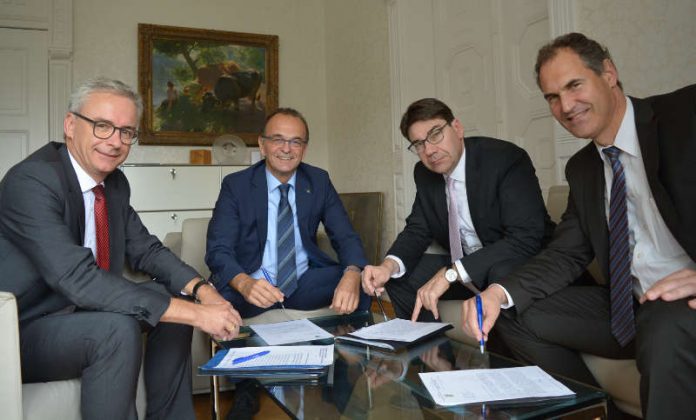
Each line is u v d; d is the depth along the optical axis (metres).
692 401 1.02
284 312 1.99
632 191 1.37
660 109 1.29
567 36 1.40
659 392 1.03
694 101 1.24
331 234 2.28
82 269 1.25
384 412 0.96
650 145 1.26
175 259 1.64
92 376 1.18
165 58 4.96
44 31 4.58
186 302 1.31
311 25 5.57
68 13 4.61
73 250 1.25
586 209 1.48
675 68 2.11
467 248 2.12
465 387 1.02
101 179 1.47
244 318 1.94
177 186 4.53
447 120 1.88
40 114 4.56
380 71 4.45
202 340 1.98
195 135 5.05
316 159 5.57
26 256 1.28
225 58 5.19
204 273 2.19
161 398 1.48
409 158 4.04
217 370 1.16
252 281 1.78
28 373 1.21
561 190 2.07
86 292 1.23
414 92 4.01
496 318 1.39
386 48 4.34
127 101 1.40
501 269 1.66
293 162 2.12
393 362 1.25
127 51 4.88
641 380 1.08
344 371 1.19
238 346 1.41
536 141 3.02
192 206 4.57
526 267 1.50
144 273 1.75
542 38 2.94
